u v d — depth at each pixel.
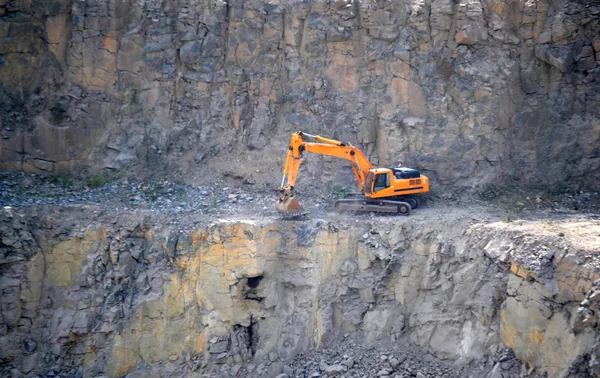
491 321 20.34
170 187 26.20
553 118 25.62
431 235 22.25
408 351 21.53
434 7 26.28
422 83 26.45
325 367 21.23
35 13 26.64
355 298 22.58
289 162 23.77
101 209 23.06
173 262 22.03
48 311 21.61
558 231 20.05
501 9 26.11
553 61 25.45
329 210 24.56
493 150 25.80
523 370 18.91
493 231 21.00
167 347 21.70
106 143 26.97
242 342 21.86
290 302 22.61
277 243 22.66
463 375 20.22
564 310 18.22
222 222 22.33
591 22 25.34
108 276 21.94
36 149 26.14
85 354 21.36
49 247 21.98
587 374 17.03
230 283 21.97
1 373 20.77
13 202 23.31
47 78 26.81
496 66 26.09
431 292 21.92
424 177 24.47
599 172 24.73
